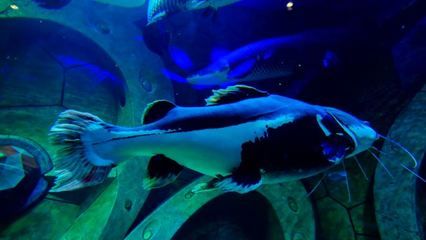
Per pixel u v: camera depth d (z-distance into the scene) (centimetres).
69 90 619
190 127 166
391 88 542
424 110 414
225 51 669
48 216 490
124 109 589
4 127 525
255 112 167
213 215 534
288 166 167
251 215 554
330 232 455
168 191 561
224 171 168
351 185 462
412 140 404
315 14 629
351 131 176
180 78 698
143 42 644
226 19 658
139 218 529
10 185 451
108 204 453
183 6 411
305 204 455
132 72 589
